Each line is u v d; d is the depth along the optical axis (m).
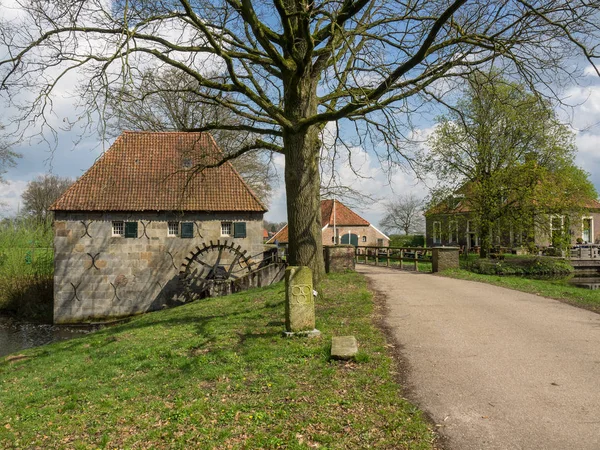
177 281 21.97
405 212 65.56
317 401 5.89
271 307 12.27
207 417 5.85
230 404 6.11
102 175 22.69
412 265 27.23
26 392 8.07
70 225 21.56
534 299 12.75
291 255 13.28
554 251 37.22
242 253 22.05
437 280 17.52
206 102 13.78
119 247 21.80
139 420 6.07
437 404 5.65
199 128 14.25
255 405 5.99
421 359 7.34
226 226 22.62
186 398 6.54
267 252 25.20
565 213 29.50
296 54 11.27
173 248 22.09
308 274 9.12
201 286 21.53
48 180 57.84
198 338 9.72
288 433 5.18
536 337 8.48
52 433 6.03
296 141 13.01
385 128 13.17
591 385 6.05
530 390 5.95
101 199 21.83
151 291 21.86
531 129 25.50
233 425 5.54
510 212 29.08
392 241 52.41
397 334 8.88
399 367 7.03
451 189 30.22
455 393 5.95
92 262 21.64
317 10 10.80
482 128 26.75
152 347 9.60
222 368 7.50
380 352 7.71
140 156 23.67
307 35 10.61
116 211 21.66
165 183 22.77
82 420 6.35
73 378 8.53
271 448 4.92
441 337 8.59
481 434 4.88
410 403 5.71
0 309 25.66
